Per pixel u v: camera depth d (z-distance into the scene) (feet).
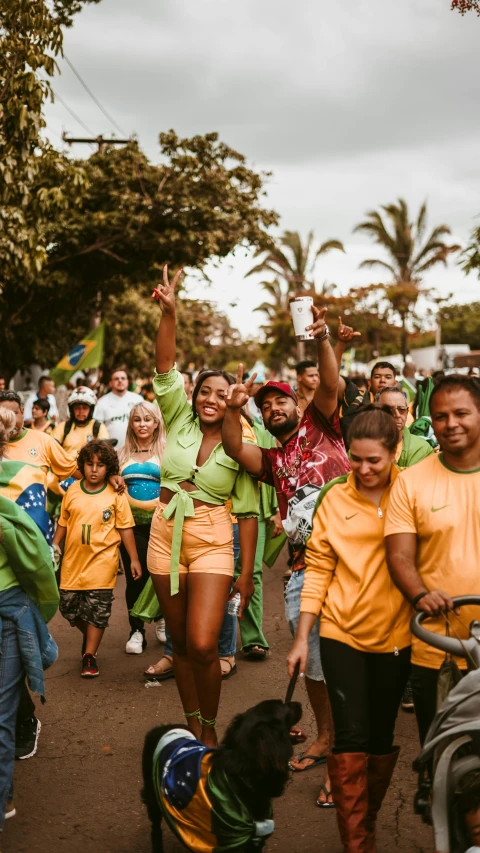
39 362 81.51
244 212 70.13
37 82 36.37
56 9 44.06
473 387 10.36
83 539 20.22
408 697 17.58
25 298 71.56
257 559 20.90
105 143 73.87
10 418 14.23
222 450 14.56
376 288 159.84
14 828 12.89
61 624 25.03
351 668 11.26
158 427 22.72
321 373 13.51
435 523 10.38
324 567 11.68
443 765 9.33
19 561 12.10
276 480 14.44
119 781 14.56
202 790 10.18
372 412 11.39
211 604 14.25
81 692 19.01
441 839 9.24
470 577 10.21
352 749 11.02
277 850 12.21
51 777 14.71
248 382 14.89
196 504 14.48
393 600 11.21
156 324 92.17
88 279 75.41
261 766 9.77
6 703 12.02
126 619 25.58
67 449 28.45
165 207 67.97
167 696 18.70
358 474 11.32
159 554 14.78
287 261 181.68
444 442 10.42
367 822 11.57
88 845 12.42
